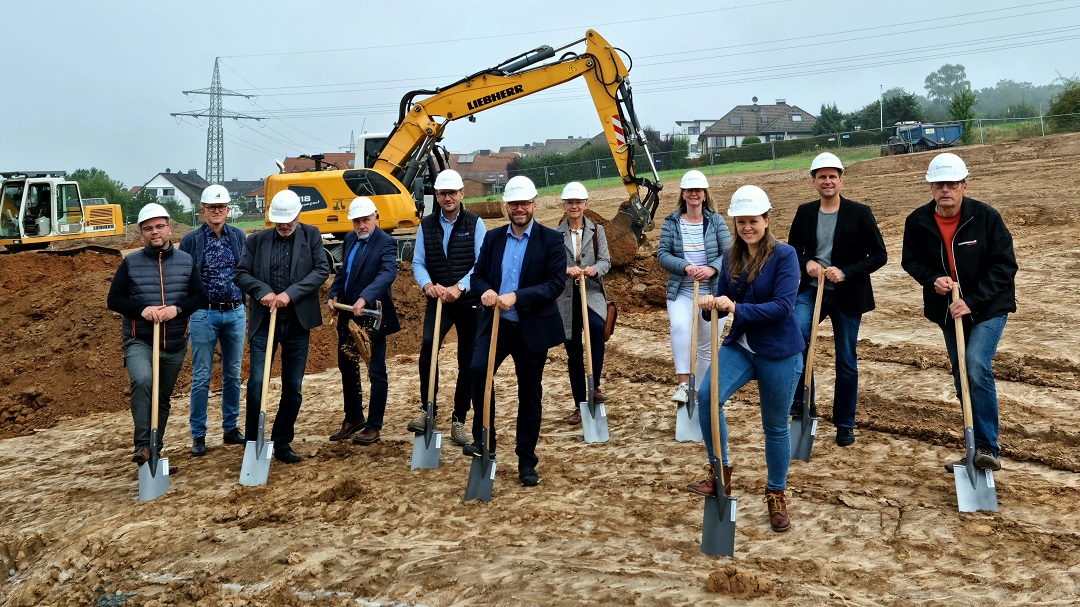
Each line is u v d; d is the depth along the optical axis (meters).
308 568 4.87
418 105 15.45
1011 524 4.94
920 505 5.28
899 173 29.28
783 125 75.44
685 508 5.45
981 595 4.20
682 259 6.89
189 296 6.47
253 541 5.27
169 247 6.45
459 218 6.74
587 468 6.36
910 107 61.12
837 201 6.26
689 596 4.29
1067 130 37.56
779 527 5.05
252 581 4.85
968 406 5.24
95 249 19.88
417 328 11.56
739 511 5.38
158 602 4.77
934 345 8.86
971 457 5.18
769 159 46.06
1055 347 8.21
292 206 6.59
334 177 15.03
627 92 14.21
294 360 6.65
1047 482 5.50
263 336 6.59
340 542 5.21
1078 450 5.95
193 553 5.21
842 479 5.79
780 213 21.23
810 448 6.20
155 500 6.12
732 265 5.06
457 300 6.68
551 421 7.67
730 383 4.99
